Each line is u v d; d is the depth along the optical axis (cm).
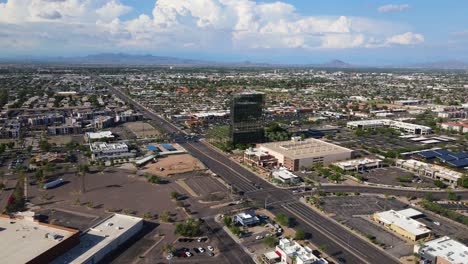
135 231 15900
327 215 18088
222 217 17700
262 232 16225
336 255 14375
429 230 15950
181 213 18025
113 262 13612
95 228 15538
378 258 14175
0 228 14750
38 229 14700
